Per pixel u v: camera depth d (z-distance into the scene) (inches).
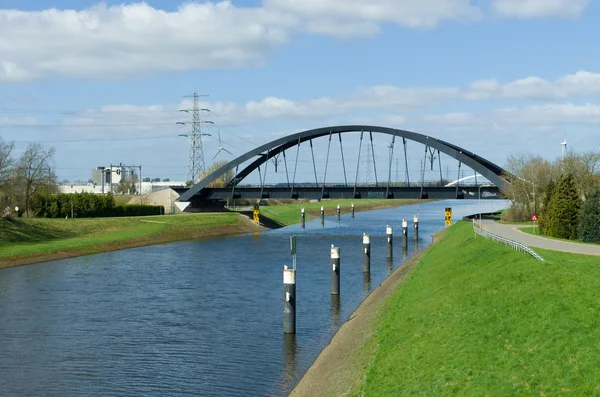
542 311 959.6
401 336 1114.7
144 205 5211.6
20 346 1323.8
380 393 848.9
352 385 932.6
